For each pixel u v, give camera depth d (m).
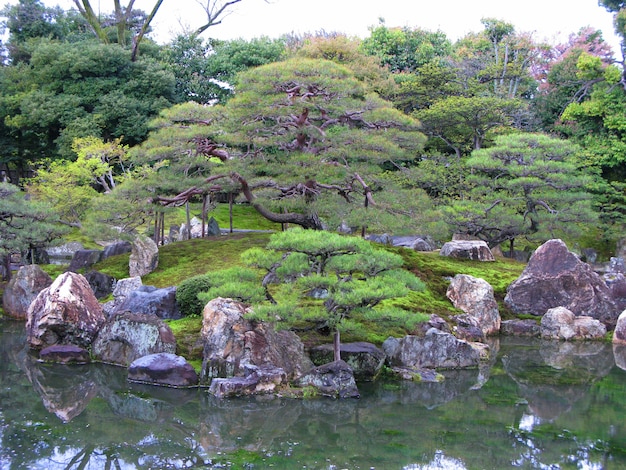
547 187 25.30
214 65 38.16
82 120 34.31
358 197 22.36
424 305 17.73
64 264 24.14
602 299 19.25
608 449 9.36
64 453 8.84
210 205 28.25
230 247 21.38
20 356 14.07
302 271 12.13
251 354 12.16
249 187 20.59
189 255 20.92
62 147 33.88
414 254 21.62
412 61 41.28
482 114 31.36
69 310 14.32
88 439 9.39
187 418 10.39
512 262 23.91
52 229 19.98
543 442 9.62
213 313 12.97
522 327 18.31
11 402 10.97
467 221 24.11
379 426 10.23
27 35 45.00
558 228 24.67
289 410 10.92
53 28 45.25
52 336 14.45
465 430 10.09
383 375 13.22
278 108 18.75
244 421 10.34
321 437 9.70
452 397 11.88
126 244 22.56
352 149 19.50
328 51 33.25
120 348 13.69
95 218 19.08
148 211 20.27
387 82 33.59
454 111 30.62
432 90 34.66
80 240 31.59
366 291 11.38
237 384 11.47
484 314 18.22
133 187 18.83
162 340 13.27
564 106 37.88
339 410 10.98
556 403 11.65
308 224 21.78
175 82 37.97
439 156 30.98
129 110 35.41
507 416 10.83
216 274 13.15
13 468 8.25
